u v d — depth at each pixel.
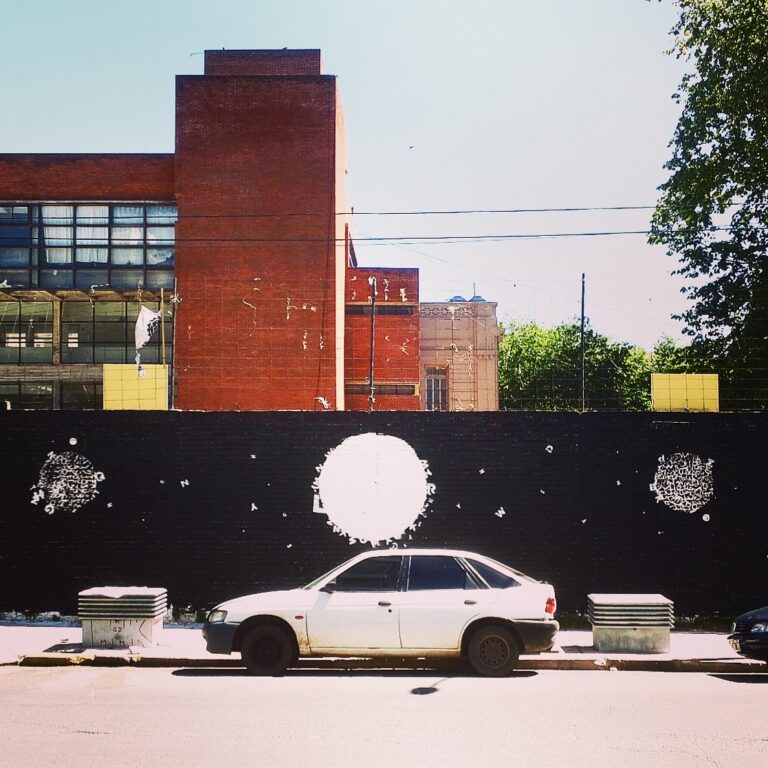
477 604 12.29
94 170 38.84
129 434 17.81
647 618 13.96
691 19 29.25
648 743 8.12
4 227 38.66
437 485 17.62
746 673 12.88
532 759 7.53
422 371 47.41
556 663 13.18
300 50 42.34
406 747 7.94
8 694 10.71
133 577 17.55
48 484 17.73
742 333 29.52
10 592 17.55
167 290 38.22
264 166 38.50
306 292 38.00
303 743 8.09
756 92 27.58
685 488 17.56
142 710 9.62
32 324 38.88
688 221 29.98
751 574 17.41
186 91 38.84
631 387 53.59
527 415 17.73
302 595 12.52
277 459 17.72
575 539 17.52
